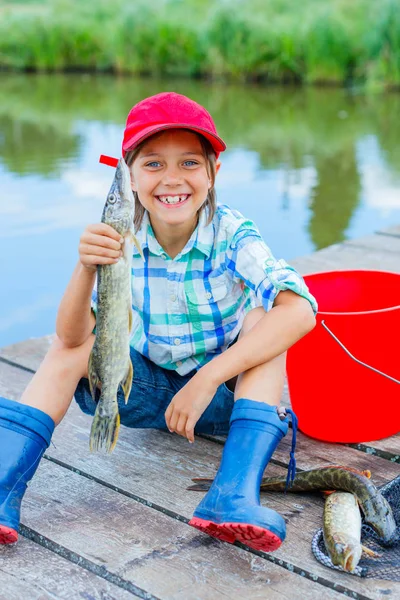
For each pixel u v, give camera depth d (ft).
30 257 15.71
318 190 21.04
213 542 6.12
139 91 44.91
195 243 6.74
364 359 7.32
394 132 30.40
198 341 7.00
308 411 7.66
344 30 46.09
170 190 6.46
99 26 57.52
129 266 5.86
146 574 5.73
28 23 58.18
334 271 8.38
